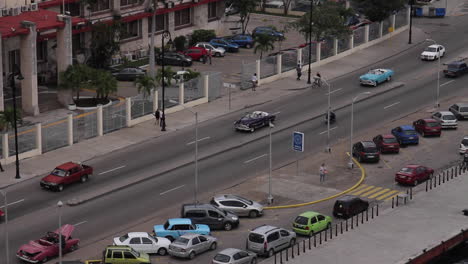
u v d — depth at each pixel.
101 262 73.25
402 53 142.25
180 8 143.25
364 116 113.88
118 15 132.25
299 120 111.56
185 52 136.25
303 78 128.62
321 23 134.38
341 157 100.50
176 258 74.88
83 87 112.50
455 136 107.88
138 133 105.94
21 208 84.75
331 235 79.12
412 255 75.62
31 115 109.50
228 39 144.50
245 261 72.25
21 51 107.69
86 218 83.06
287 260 73.94
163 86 105.75
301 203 87.62
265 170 96.12
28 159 96.56
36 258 73.00
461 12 167.62
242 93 121.81
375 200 88.69
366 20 154.38
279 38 143.12
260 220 83.50
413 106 118.00
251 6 145.25
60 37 112.06
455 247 83.75
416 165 93.75
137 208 85.50
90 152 99.50
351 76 130.50
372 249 76.88
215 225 80.69
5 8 113.50
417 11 163.12
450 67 129.12
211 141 103.81
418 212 85.38
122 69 125.75
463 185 92.25
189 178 93.31
